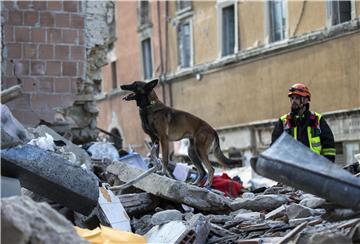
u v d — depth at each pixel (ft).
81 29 45.88
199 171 39.17
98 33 46.44
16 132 22.54
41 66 44.83
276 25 88.38
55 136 38.45
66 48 45.47
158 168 33.96
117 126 129.39
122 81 128.57
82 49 45.83
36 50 44.75
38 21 44.86
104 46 47.03
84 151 38.14
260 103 90.43
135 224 27.20
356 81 75.20
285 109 85.97
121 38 128.26
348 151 76.13
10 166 21.94
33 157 22.34
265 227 24.64
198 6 104.06
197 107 104.27
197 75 103.76
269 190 32.89
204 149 38.81
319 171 21.12
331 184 20.90
